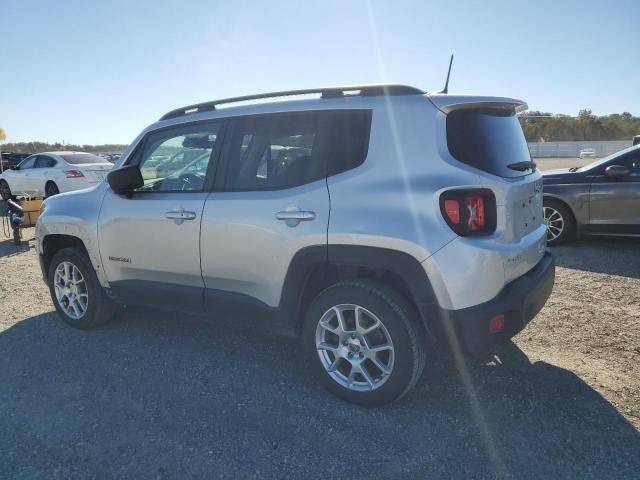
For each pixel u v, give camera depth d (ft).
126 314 15.93
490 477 7.95
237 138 11.59
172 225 11.98
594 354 12.14
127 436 9.34
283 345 13.28
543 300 10.45
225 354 12.78
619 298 16.03
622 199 21.93
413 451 8.66
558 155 165.89
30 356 12.98
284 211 10.30
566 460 8.29
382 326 9.56
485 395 10.40
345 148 10.11
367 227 9.35
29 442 9.25
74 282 14.66
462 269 8.79
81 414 10.13
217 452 8.80
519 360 11.93
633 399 10.07
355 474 8.14
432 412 9.83
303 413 9.93
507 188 9.32
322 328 10.34
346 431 9.29
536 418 9.50
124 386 11.23
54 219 14.55
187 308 12.34
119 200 13.20
